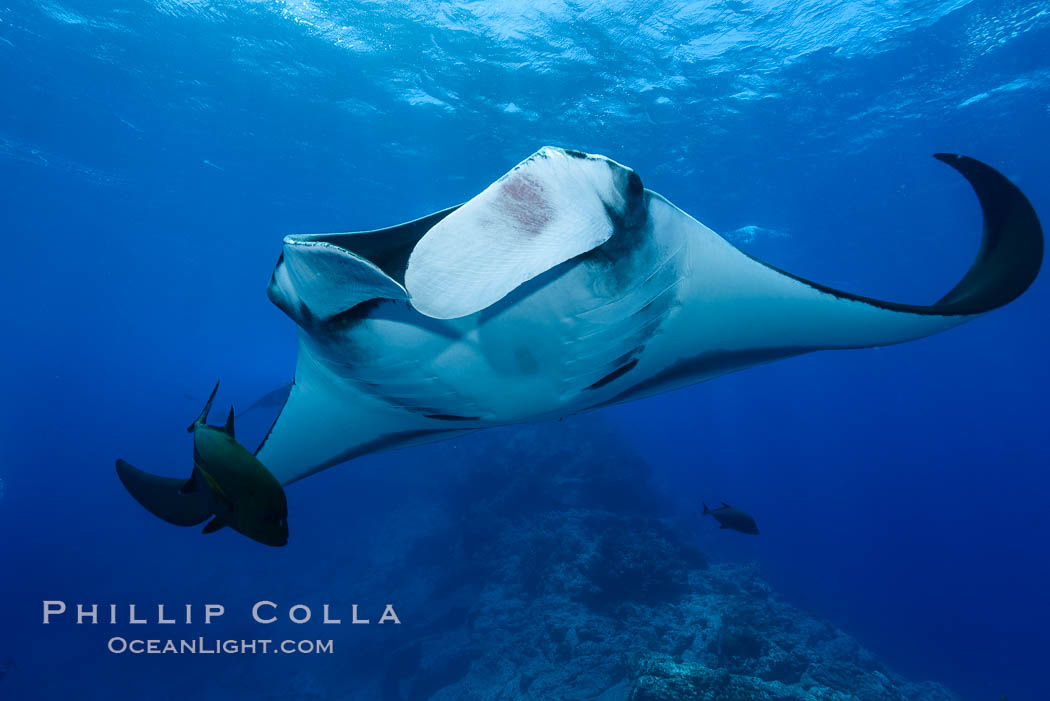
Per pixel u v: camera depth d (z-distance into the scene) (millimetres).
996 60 12422
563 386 1698
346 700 11461
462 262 936
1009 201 1564
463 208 941
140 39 11805
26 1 10906
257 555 18734
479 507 13961
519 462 14352
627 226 1393
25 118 14758
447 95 13078
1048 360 55875
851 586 28078
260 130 14883
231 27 11328
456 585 13047
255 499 1096
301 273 1284
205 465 1113
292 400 2027
